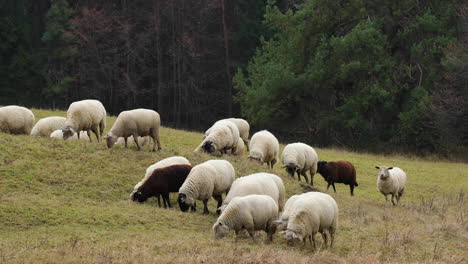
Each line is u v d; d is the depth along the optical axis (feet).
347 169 75.31
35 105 210.59
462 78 140.05
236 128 76.79
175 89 215.92
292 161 72.23
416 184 93.66
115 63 211.00
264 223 46.50
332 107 168.35
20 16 223.92
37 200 51.83
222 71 225.35
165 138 104.99
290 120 174.60
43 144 66.74
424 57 148.46
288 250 43.09
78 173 60.64
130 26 202.80
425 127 148.97
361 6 156.56
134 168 64.34
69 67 220.84
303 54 164.66
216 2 220.23
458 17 152.76
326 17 160.56
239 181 50.96
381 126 163.02
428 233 52.85
